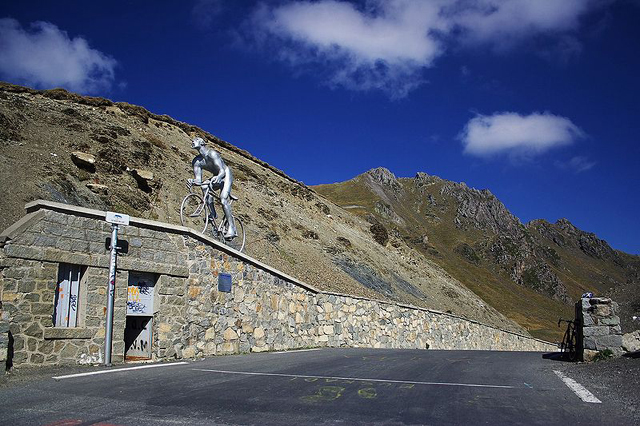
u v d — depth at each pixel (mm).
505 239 150250
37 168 20453
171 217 24281
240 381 8734
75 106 29750
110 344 10844
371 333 22016
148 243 12281
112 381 8500
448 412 6496
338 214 47312
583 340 12023
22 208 17203
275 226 32219
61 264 10500
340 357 13484
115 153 25172
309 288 18328
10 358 9352
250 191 36188
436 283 45062
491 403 7086
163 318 12367
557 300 124375
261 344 15422
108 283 11055
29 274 9836
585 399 7352
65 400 6953
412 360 12898
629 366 9969
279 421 5949
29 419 5918
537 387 8422
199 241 13648
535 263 137250
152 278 12414
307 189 49688
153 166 27875
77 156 22594
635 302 19656
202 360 12070
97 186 21641
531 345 44812
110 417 6047
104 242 11227
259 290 15672
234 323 14469
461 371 10531
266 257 25953
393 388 8250
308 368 10695
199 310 13359
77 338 10430
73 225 10727
